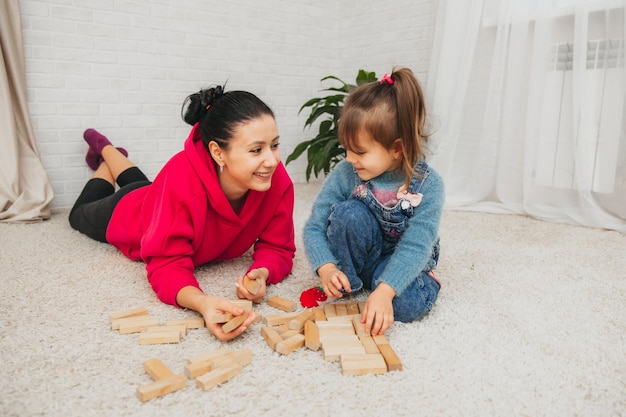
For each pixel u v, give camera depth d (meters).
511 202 2.26
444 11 2.35
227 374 0.79
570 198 2.08
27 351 0.88
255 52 2.86
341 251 1.06
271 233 1.31
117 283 1.25
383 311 0.92
